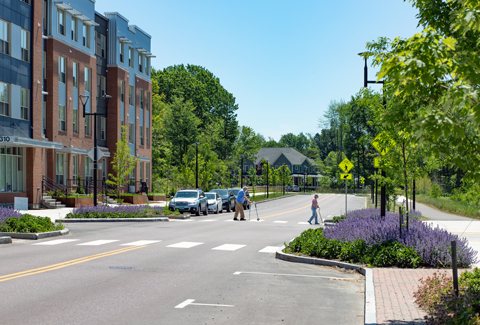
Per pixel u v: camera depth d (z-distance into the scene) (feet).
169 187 221.87
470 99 18.28
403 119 22.90
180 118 272.72
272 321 23.59
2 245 52.16
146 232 68.23
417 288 30.27
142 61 187.42
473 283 26.68
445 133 18.16
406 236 43.24
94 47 150.71
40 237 59.26
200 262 41.91
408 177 45.34
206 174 189.57
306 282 34.17
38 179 115.44
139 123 182.50
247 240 60.85
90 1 146.41
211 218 103.55
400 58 19.12
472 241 58.59
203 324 22.72
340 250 43.80
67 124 133.69
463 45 20.77
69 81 134.51
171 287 31.09
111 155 160.66
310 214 128.26
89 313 24.21
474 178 21.52
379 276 34.86
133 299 27.50
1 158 106.32
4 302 26.25
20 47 112.68
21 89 112.98
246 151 329.72
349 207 166.30
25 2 114.52
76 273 35.32
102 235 63.72
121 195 153.99
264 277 35.68
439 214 117.08
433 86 20.84
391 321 22.48
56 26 128.67
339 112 386.11
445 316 20.79
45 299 27.07
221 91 346.54
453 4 23.07
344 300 28.66
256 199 212.64
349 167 85.20
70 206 120.37
